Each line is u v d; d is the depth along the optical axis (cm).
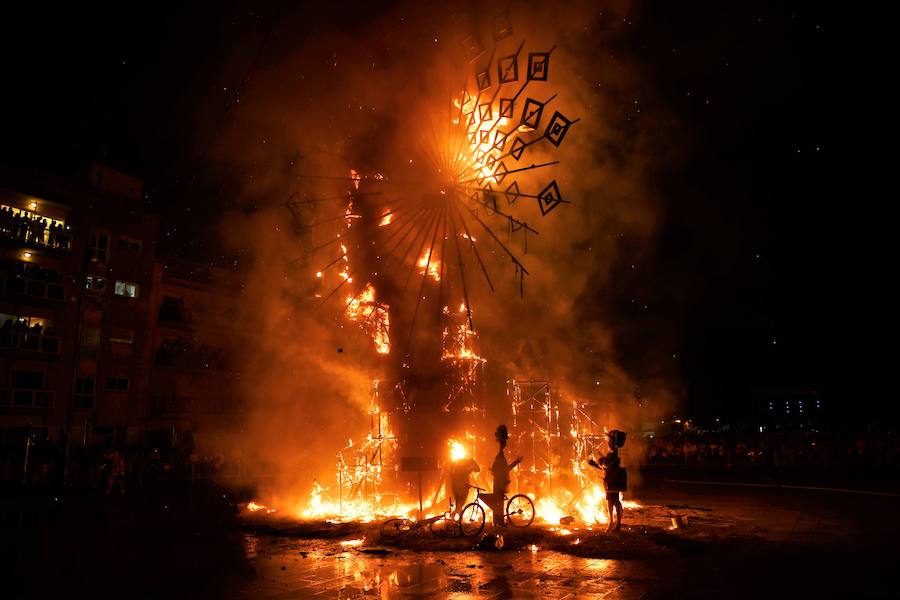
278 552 975
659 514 1339
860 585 713
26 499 1945
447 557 910
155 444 3438
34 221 3062
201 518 1428
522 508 1229
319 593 712
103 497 2041
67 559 947
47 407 3041
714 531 1107
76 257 3222
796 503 1562
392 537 1054
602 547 946
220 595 715
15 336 2923
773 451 3120
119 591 742
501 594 692
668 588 710
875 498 1650
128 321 3422
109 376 3316
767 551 927
